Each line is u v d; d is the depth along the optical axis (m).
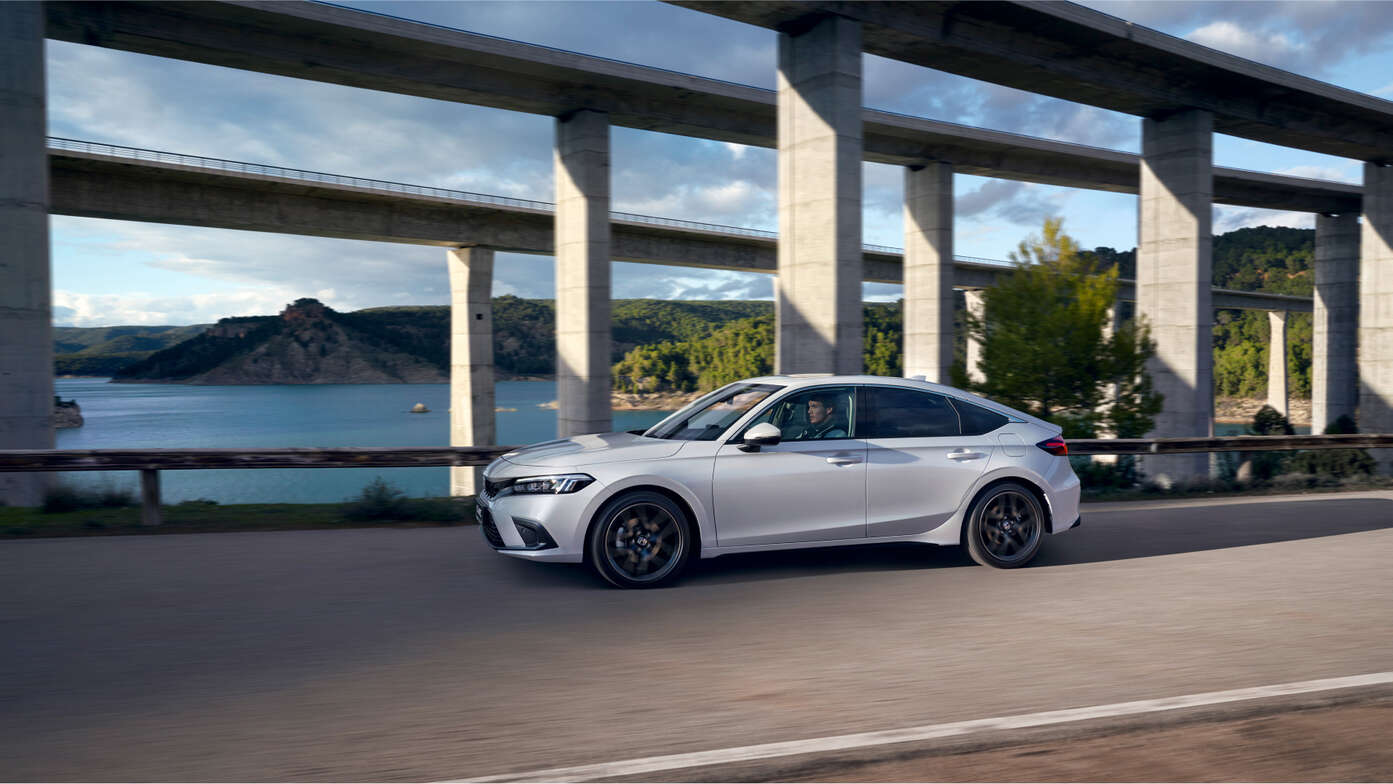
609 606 5.22
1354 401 50.34
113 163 29.67
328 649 4.31
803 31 19.27
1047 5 20.36
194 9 21.56
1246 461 18.56
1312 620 4.87
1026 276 19.59
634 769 2.79
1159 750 2.98
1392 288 33.47
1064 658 4.12
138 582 5.86
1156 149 26.92
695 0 17.98
